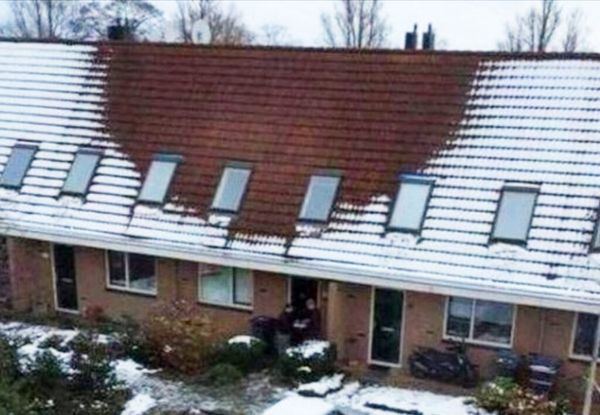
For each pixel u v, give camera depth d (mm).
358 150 17016
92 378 14453
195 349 16391
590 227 14648
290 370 15914
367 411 14555
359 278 15617
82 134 19453
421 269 15180
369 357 16828
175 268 18078
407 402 14875
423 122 16938
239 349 16359
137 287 18781
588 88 16281
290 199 16844
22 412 11297
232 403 14938
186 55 19875
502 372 15227
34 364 14164
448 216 15617
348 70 18188
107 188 18422
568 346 15023
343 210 16375
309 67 18562
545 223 14953
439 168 16250
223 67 19344
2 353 14031
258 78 18859
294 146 17516
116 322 18734
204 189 17625
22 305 19875
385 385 15750
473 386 15570
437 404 14805
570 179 15281
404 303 16172
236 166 17641
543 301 14266
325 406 11711
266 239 16562
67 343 17203
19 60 21359
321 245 16094
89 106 19906
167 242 17203
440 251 15281
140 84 19844
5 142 19875
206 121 18625
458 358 15586
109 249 18062
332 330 16625
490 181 15750
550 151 15734
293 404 11703
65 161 19125
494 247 15023
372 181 16500
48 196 18797
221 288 17875
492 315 15633
